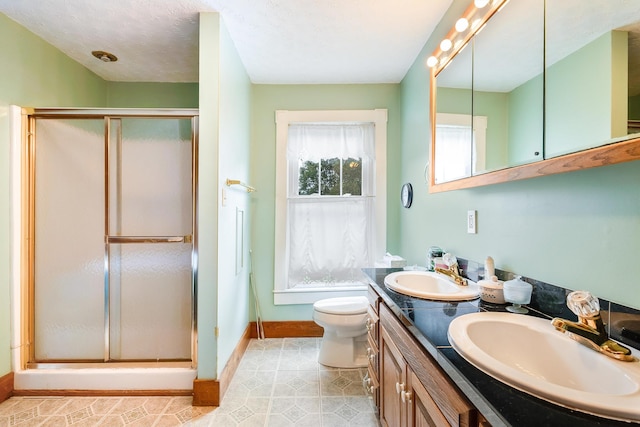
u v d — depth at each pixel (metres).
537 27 1.02
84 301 1.85
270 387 1.90
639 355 0.71
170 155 1.85
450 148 1.65
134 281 1.85
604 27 0.79
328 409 1.68
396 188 2.71
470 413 0.64
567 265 0.96
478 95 1.37
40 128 1.84
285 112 2.70
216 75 1.75
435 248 1.78
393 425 1.23
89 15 1.76
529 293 1.03
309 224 2.74
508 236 1.24
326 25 1.88
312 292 2.71
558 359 0.78
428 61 1.80
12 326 1.78
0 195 1.75
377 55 2.23
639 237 0.75
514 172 1.11
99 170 1.84
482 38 1.34
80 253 1.84
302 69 2.45
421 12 1.76
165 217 1.85
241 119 2.31
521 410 0.53
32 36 1.93
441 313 1.03
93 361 1.84
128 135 1.85
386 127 2.71
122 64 2.38
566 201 0.96
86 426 1.52
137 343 1.86
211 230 1.75
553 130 0.95
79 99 2.36
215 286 1.75
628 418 0.49
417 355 0.95
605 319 0.83
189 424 1.55
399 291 1.27
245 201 2.48
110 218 1.85
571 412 0.52
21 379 1.77
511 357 0.87
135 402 1.71
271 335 2.69
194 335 1.80
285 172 2.71
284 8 1.72
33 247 1.84
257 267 2.71
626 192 0.78
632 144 0.71
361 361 2.16
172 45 2.10
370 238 2.74
